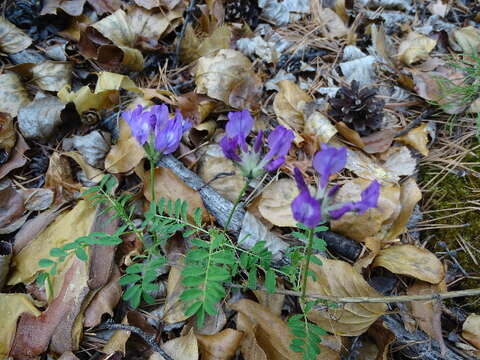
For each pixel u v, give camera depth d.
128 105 0.30
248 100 0.31
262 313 0.22
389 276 0.26
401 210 0.27
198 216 0.22
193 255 0.19
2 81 0.29
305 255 0.22
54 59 0.32
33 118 0.28
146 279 0.19
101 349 0.21
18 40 0.31
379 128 0.31
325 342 0.22
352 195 0.27
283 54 0.36
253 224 0.25
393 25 0.40
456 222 0.27
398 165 0.29
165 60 0.35
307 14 0.40
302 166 0.29
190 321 0.22
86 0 0.34
